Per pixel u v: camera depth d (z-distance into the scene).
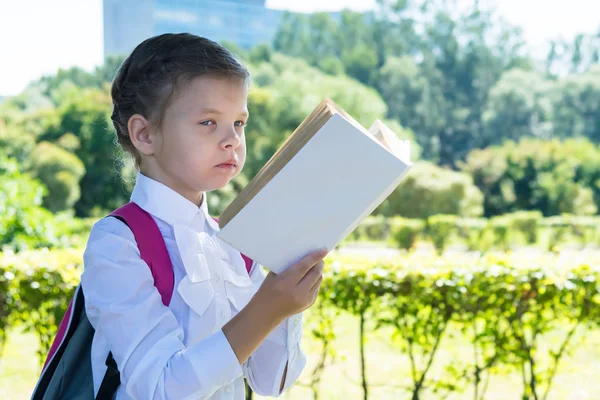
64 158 17.19
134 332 1.01
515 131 28.00
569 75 28.34
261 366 1.23
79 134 18.06
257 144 17.73
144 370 0.98
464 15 28.83
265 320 0.99
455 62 28.59
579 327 5.67
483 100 28.45
